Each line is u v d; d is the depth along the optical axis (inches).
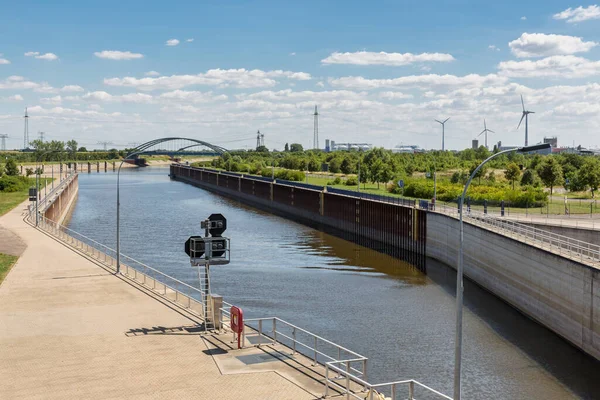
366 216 3981.3
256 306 2113.7
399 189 4943.4
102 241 3572.8
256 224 4640.8
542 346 1733.5
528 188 3929.6
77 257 2324.1
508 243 2237.9
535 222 2783.0
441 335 1817.2
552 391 1413.6
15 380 1050.7
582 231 2578.7
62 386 1020.5
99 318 1448.1
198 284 2431.1
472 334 1836.9
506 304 2230.6
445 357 1631.4
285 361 1149.1
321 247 3496.6
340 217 4416.8
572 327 1753.2
